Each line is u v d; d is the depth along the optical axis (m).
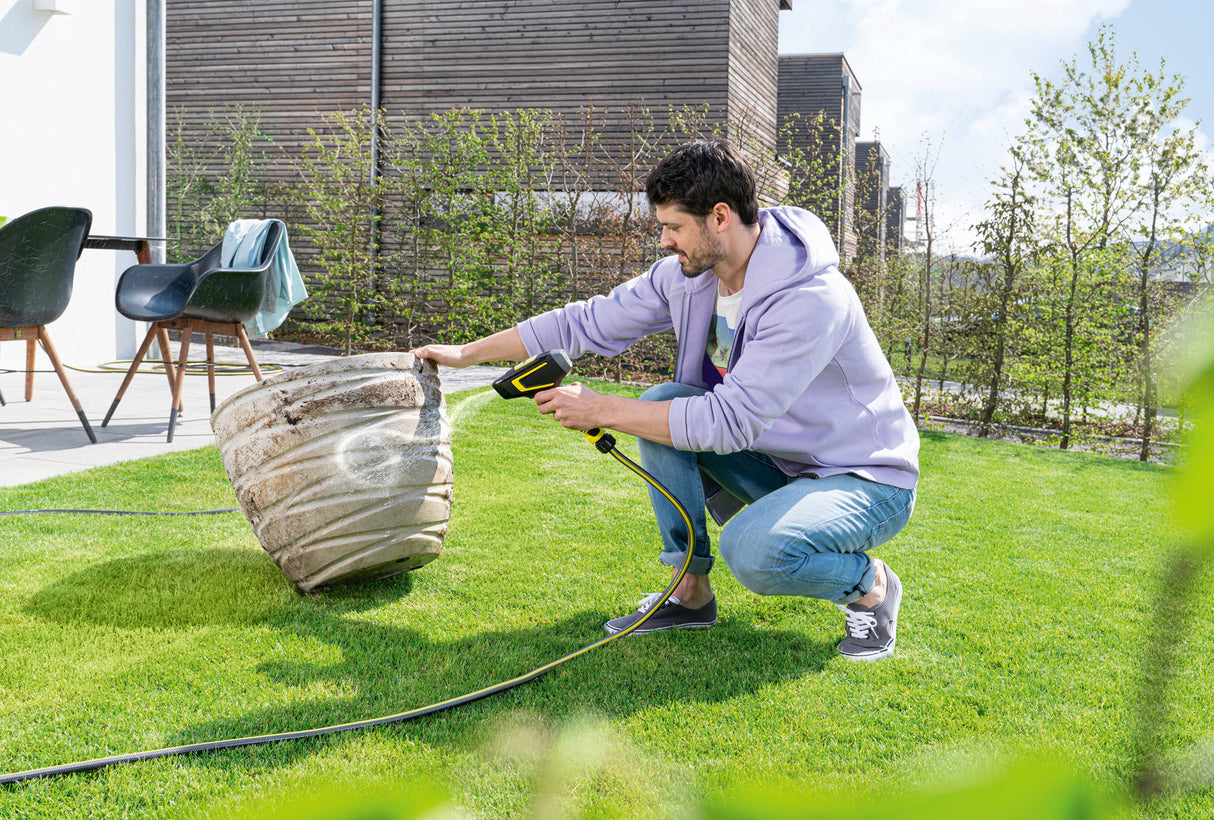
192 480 3.42
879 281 8.52
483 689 1.88
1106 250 6.21
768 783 0.19
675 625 2.28
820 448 2.12
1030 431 6.79
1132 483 4.45
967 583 2.70
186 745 1.62
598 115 9.09
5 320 3.77
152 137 6.96
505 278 8.37
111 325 6.90
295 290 4.91
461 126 9.35
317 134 9.86
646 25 8.98
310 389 2.21
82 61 6.48
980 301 6.78
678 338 2.36
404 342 8.92
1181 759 0.23
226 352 8.23
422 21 9.52
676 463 2.25
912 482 2.15
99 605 2.23
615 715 1.80
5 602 2.23
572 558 2.78
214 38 10.04
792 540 1.99
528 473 3.89
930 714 1.83
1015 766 0.16
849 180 8.44
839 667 2.07
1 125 5.96
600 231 8.12
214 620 2.19
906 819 0.16
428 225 9.22
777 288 1.96
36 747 1.60
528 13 9.23
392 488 2.29
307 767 1.56
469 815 1.40
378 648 2.08
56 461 3.63
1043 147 6.37
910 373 7.38
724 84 8.84
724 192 1.96
